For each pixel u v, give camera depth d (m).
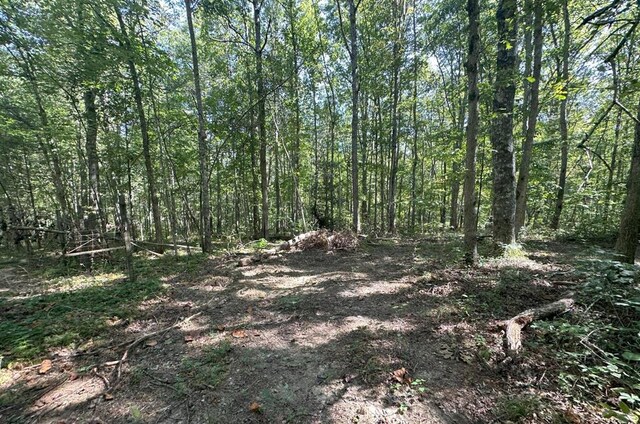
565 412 2.12
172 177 15.09
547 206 14.69
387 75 13.92
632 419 1.85
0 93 7.62
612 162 13.34
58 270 7.36
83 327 3.76
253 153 13.53
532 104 8.54
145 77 8.98
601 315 3.25
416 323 3.75
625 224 4.70
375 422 2.24
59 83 7.00
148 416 2.35
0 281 6.44
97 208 8.92
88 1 6.00
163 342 3.48
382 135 15.30
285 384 2.70
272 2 12.70
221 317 4.21
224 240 14.65
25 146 8.63
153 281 5.77
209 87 13.20
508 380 2.54
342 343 3.39
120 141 9.74
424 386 2.58
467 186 5.60
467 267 5.65
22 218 12.27
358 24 14.10
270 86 12.55
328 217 15.92
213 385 2.70
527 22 6.09
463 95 13.28
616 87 3.33
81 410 2.41
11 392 2.59
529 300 3.96
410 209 20.53
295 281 6.05
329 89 17.31
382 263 7.41
